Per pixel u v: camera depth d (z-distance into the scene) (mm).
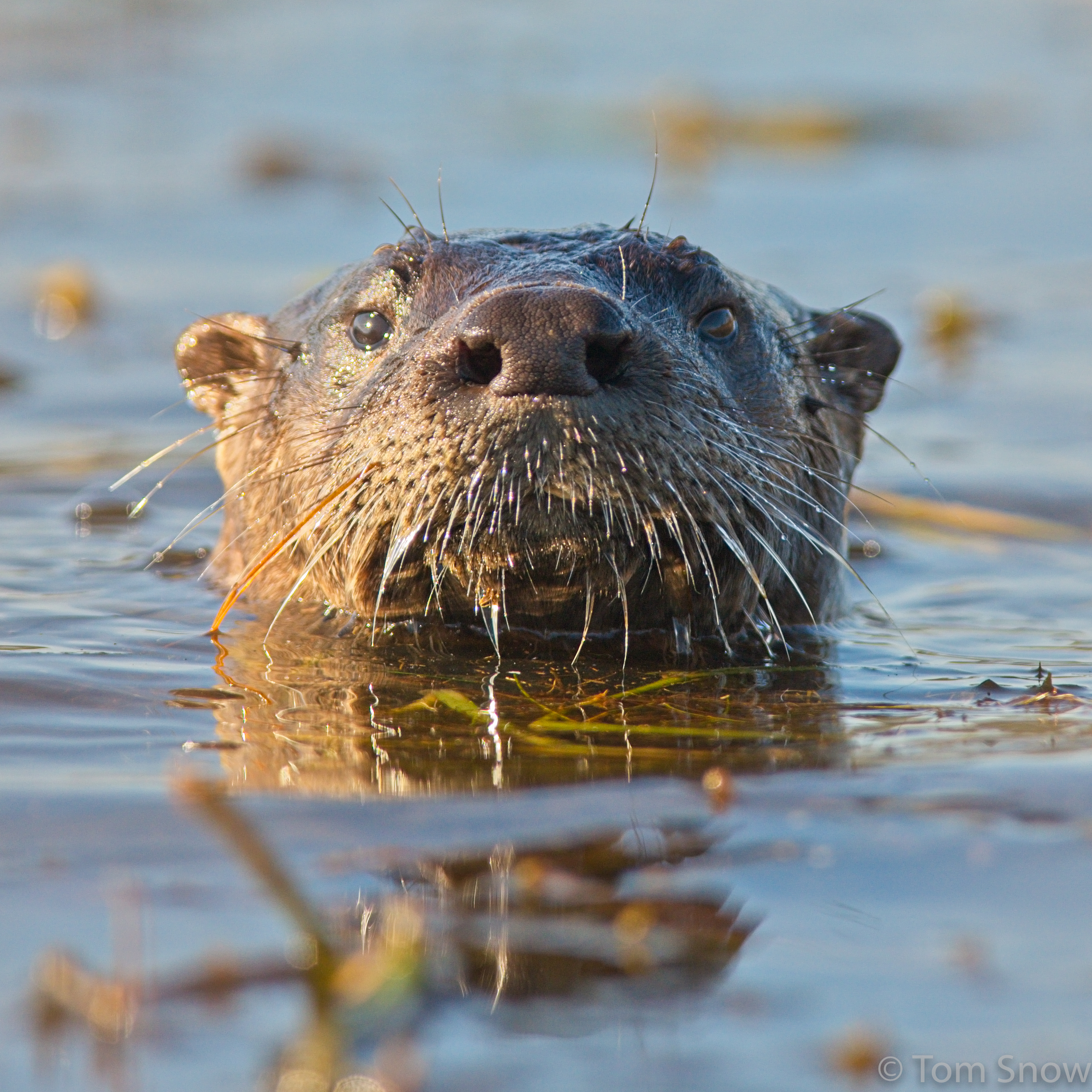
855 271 34750
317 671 12781
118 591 15891
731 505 12594
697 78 63031
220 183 45500
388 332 13781
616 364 11734
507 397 11383
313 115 55781
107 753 10445
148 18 76875
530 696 12133
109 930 7559
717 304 13977
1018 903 7836
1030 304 32531
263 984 7027
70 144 50812
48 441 23406
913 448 23812
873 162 49969
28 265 35375
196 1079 6359
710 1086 6344
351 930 7562
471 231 14969
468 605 13227
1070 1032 6707
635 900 7895
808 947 7414
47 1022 6750
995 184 46375
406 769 10156
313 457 13844
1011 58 70875
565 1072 6434
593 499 11625
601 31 78500
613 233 14172
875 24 82438
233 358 16984
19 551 17844
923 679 13000
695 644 13695
